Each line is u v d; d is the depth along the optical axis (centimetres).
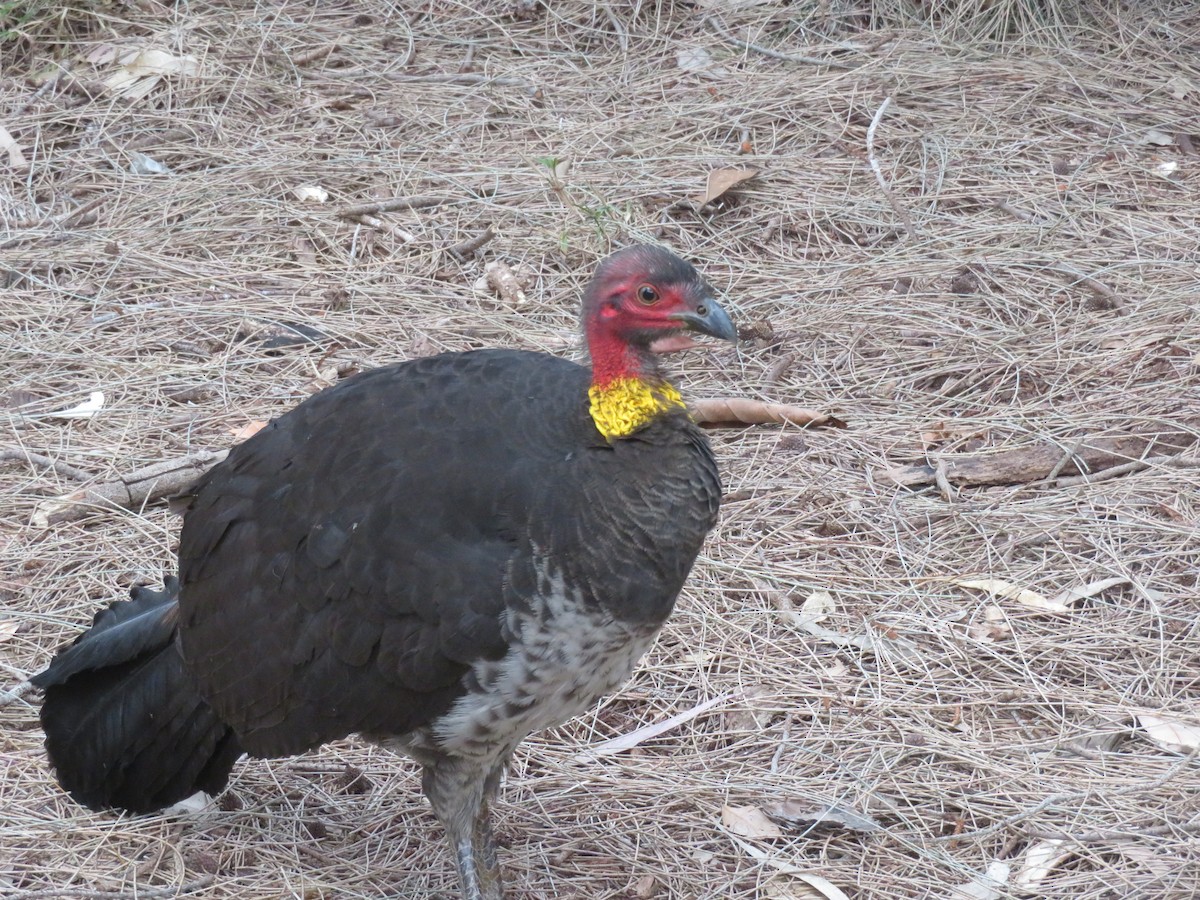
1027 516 1011
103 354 1171
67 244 1309
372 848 808
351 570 688
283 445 732
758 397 1151
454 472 687
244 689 720
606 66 1634
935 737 846
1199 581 946
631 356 709
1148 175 1437
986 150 1473
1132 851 764
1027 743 838
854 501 1035
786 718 873
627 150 1470
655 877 777
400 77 1606
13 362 1159
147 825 812
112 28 1623
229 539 727
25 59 1593
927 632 927
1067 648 905
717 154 1466
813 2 1714
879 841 788
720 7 1717
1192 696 870
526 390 714
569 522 679
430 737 714
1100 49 1652
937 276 1288
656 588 696
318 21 1691
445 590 673
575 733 876
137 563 971
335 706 709
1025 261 1297
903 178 1434
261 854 796
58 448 1070
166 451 1075
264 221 1353
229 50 1598
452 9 1727
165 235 1327
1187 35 1662
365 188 1414
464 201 1386
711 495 720
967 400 1138
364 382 741
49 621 920
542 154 1469
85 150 1451
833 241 1355
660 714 881
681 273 707
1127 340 1190
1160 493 1027
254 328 1211
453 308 1250
